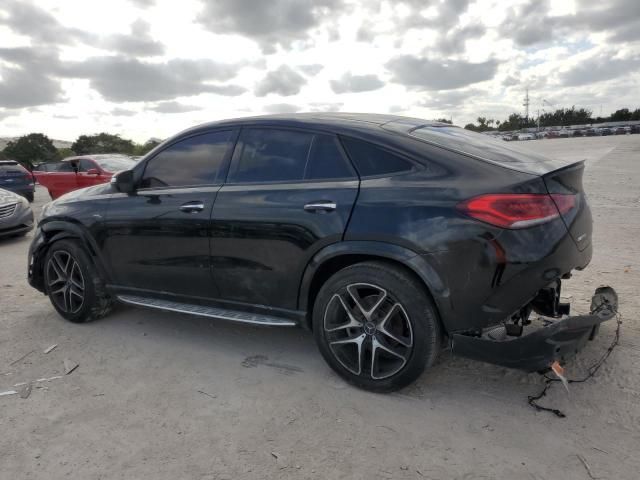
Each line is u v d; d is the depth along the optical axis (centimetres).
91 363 370
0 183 1517
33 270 468
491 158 292
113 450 267
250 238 336
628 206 923
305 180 326
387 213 288
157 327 434
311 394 315
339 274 307
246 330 421
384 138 308
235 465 251
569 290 468
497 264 266
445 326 285
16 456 264
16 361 378
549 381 312
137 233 394
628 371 317
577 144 3578
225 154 365
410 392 312
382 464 248
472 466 244
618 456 245
